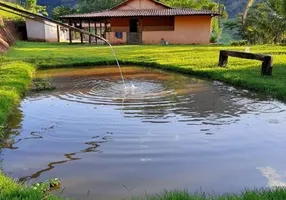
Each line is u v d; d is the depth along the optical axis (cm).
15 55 1295
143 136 396
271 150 353
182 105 541
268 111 500
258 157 335
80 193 267
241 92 636
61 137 398
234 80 712
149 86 711
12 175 300
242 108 519
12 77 750
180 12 2259
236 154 342
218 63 951
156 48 1730
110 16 2198
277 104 540
